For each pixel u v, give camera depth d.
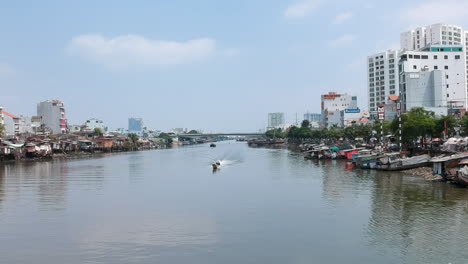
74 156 196.62
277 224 46.06
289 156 167.12
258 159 155.12
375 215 49.03
